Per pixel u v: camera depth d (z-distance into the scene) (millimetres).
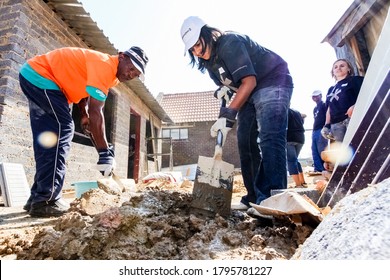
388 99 1503
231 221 1773
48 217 2273
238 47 2105
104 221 1400
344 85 3549
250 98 2420
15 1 3857
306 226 1404
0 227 1893
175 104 20234
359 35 5449
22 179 3260
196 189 1913
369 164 1482
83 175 5602
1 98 3531
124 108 8016
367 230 729
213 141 17375
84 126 2947
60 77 2387
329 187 1954
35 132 2332
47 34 4398
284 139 2223
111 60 2537
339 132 3520
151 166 11672
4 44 3732
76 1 4289
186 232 1501
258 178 2355
